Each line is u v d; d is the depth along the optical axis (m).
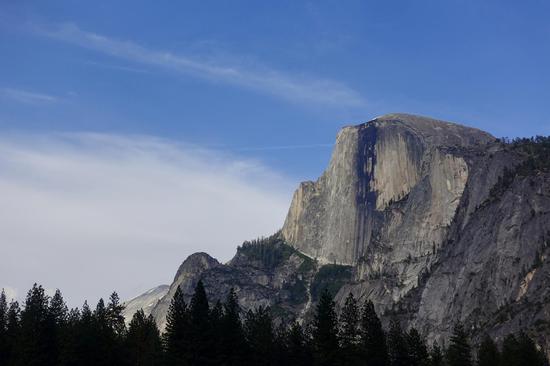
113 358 194.62
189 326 187.25
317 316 197.38
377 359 197.00
